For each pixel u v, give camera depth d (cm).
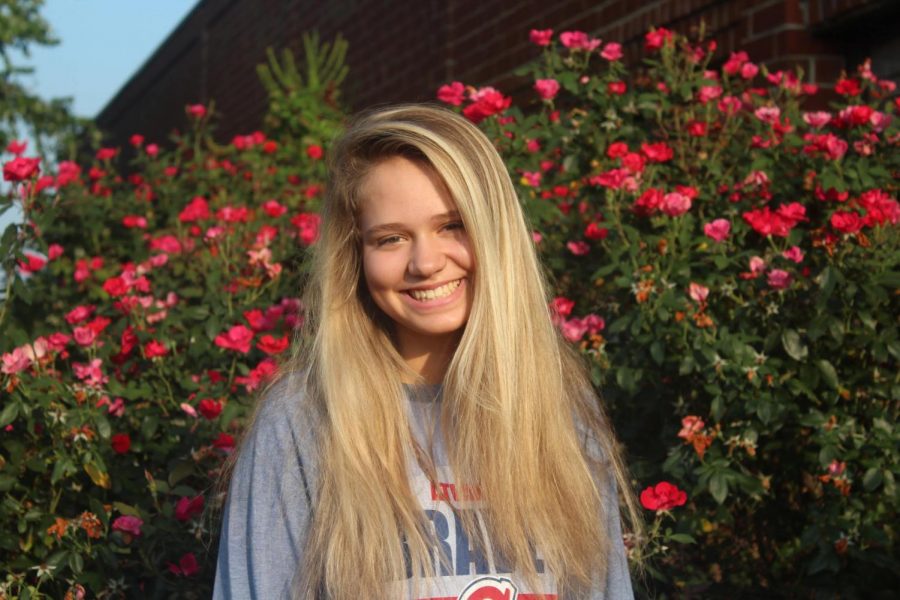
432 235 178
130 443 277
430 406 184
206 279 354
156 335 305
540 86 336
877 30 372
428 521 173
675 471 264
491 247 177
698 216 312
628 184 295
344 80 778
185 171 548
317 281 192
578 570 180
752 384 263
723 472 259
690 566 293
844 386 273
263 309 325
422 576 171
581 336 286
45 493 268
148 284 335
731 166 324
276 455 175
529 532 178
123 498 273
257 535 172
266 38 954
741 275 281
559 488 183
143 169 565
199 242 396
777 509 298
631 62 461
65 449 263
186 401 288
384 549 171
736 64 351
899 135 300
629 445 288
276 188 536
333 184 189
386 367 185
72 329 346
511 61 549
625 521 266
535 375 183
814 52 383
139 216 488
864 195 270
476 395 178
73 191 471
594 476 191
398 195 176
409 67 670
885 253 268
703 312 277
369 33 739
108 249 478
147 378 305
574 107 352
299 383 184
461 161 176
